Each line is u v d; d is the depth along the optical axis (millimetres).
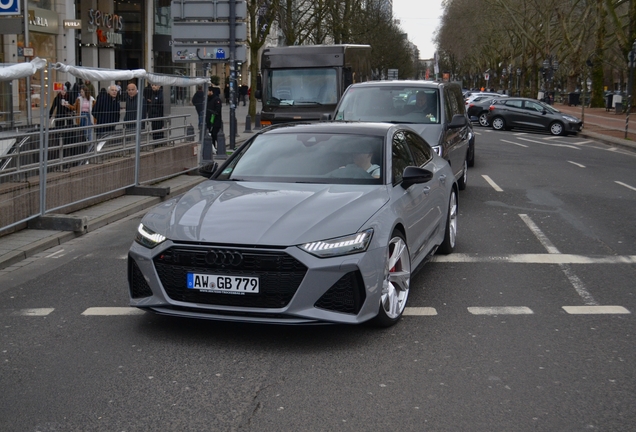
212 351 5328
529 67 69000
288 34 37281
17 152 9203
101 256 8555
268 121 21156
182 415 4246
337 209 5660
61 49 32781
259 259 5223
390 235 5703
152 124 13820
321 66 21203
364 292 5367
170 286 5453
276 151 6887
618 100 50562
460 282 7363
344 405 4387
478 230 10180
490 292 6996
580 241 9461
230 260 5238
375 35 65688
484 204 12594
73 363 5105
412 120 11859
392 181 6480
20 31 20250
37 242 8883
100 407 4367
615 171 18453
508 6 61094
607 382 4773
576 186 15219
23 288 7172
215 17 20000
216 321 6023
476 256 8547
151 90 13797
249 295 5250
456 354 5285
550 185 15336
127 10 43469
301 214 5547
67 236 9484
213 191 6238
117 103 12094
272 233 5289
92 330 5840
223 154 20141
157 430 4055
